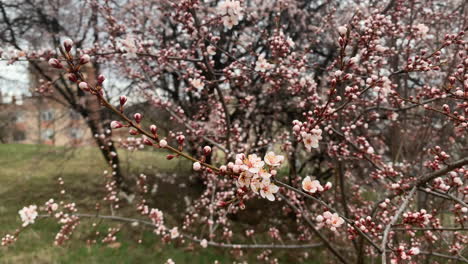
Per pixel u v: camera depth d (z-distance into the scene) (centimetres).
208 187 580
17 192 739
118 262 503
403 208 196
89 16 695
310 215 489
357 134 529
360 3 477
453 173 200
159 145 119
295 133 174
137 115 117
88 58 106
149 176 888
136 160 977
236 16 253
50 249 512
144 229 624
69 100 762
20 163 986
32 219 278
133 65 584
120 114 113
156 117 633
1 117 967
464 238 313
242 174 124
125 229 613
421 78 459
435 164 226
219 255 572
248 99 452
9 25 716
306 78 364
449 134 372
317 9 693
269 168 135
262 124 703
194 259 545
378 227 180
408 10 344
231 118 677
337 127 351
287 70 324
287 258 593
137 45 346
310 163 781
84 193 759
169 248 573
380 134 563
